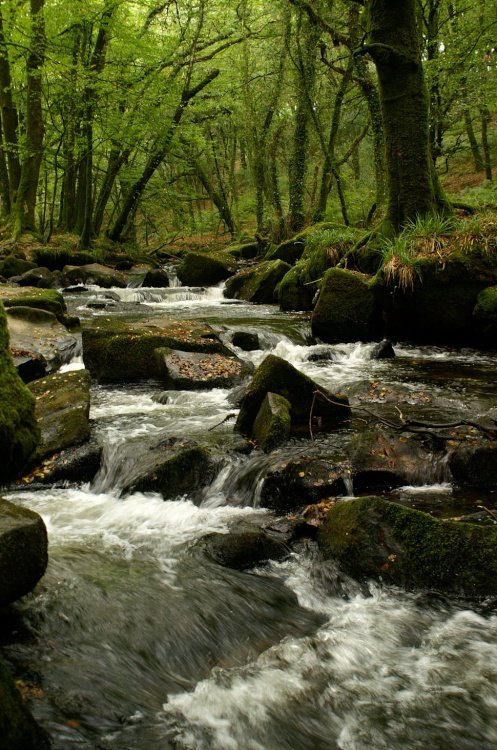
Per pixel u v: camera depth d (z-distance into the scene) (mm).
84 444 5359
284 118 24484
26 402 2777
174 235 30391
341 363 8930
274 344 10078
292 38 19656
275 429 5223
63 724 2328
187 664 2869
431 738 2455
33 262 18062
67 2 18281
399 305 9859
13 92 22844
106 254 21391
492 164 27125
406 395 6656
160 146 21781
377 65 10695
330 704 2633
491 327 9125
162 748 2330
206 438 5500
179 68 21453
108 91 19203
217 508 4523
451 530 3490
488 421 5262
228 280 16547
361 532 3590
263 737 2449
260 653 3000
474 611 3240
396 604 3334
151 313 12820
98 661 2740
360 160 31203
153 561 3699
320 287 10844
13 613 2979
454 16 15297
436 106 15820
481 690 2703
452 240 9875
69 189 24422
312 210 21547
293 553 3793
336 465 4609
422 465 4723
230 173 29062
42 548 2711
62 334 9156
